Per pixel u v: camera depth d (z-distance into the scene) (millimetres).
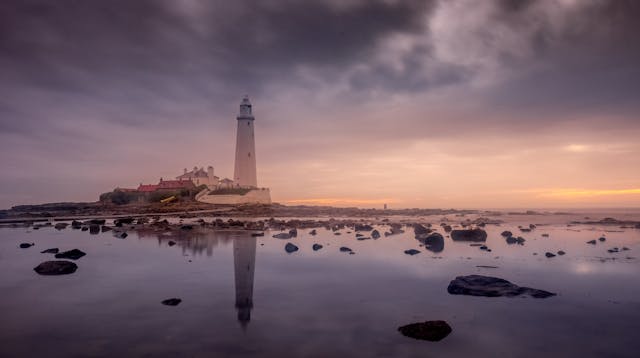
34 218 79250
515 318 13984
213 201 121438
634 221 67812
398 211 121562
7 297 16703
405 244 36875
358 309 15070
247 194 120812
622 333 12445
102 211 102000
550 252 30578
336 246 35250
